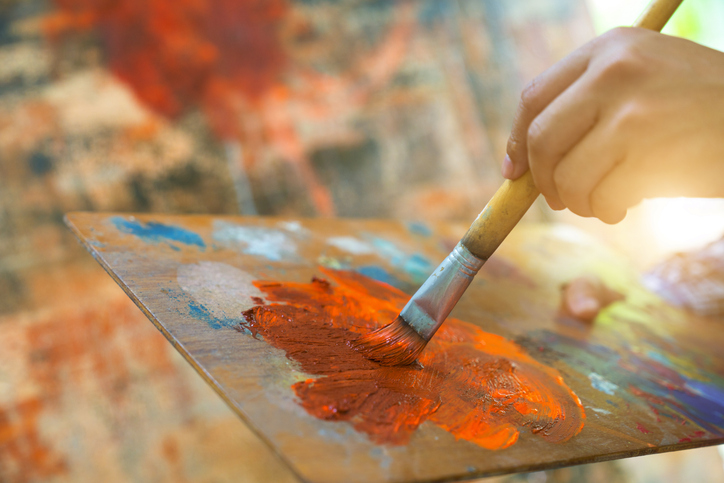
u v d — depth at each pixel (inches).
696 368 39.8
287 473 71.2
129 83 90.4
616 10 171.9
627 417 26.3
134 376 76.0
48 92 86.0
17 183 82.0
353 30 106.7
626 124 15.9
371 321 28.2
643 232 109.6
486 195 109.6
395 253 45.1
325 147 102.8
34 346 74.9
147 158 90.4
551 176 18.2
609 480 66.0
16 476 68.6
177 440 72.6
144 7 91.4
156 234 32.2
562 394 26.6
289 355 21.8
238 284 28.5
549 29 118.6
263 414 17.4
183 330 21.8
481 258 22.0
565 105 16.7
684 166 16.5
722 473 66.2
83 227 29.7
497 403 23.2
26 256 79.6
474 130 110.9
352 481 15.1
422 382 22.5
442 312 22.8
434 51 110.9
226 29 97.2
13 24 85.4
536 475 66.6
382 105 106.9
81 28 88.4
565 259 60.2
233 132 96.8
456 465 17.3
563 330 39.9
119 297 79.5
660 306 56.0
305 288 30.9
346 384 20.4
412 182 106.3
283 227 41.9
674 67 15.7
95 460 70.6
